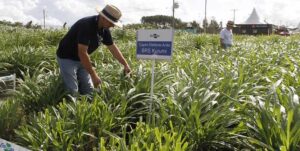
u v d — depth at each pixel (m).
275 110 3.56
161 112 4.27
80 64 5.51
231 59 7.98
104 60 9.07
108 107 4.39
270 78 5.65
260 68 6.76
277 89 4.16
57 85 5.38
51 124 3.98
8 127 4.58
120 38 16.91
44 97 5.26
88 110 4.08
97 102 4.37
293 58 7.66
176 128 3.88
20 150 3.03
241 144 3.95
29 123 4.69
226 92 4.64
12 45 10.67
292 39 17.98
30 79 5.77
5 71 8.03
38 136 3.82
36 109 5.25
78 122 3.99
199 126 3.86
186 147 3.32
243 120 4.02
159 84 5.11
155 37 4.59
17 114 4.95
